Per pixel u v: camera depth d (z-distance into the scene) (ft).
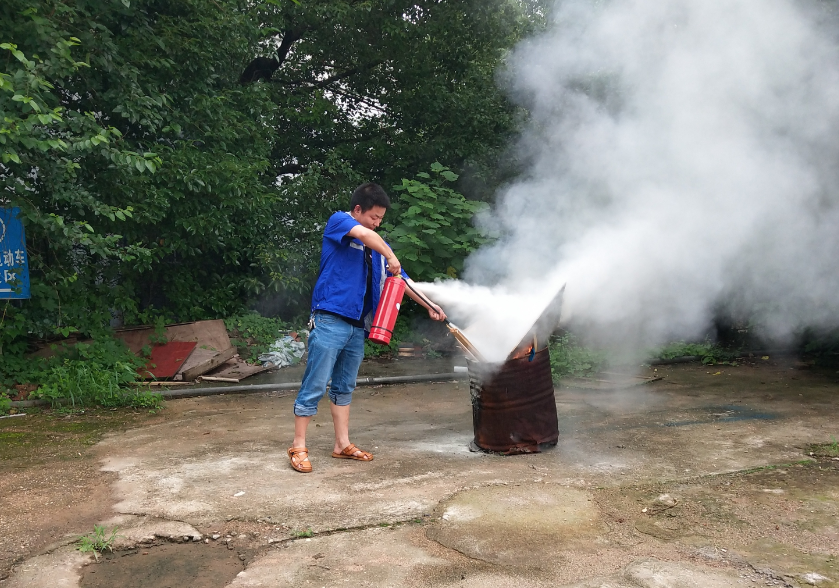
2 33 18.13
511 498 10.65
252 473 12.14
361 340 13.03
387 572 8.23
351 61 35.86
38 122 17.62
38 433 15.78
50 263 22.88
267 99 29.60
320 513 10.12
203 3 25.11
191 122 25.77
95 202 20.03
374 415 17.48
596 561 8.47
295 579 8.09
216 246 27.86
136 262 25.17
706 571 8.18
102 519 10.07
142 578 8.29
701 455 13.05
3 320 20.94
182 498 10.85
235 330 28.12
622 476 11.76
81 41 20.83
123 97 22.47
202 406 19.17
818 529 9.41
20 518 10.18
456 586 7.87
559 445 13.91
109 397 19.01
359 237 12.06
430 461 12.81
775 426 15.40
